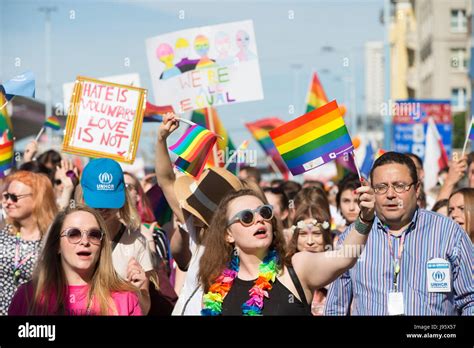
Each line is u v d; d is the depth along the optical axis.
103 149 6.27
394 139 9.96
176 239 5.76
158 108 7.85
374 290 4.81
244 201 4.35
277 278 4.28
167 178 5.60
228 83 7.86
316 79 9.62
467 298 4.75
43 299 4.55
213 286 4.39
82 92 6.28
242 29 7.73
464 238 4.78
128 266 4.88
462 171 7.20
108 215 5.19
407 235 4.80
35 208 5.68
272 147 11.14
